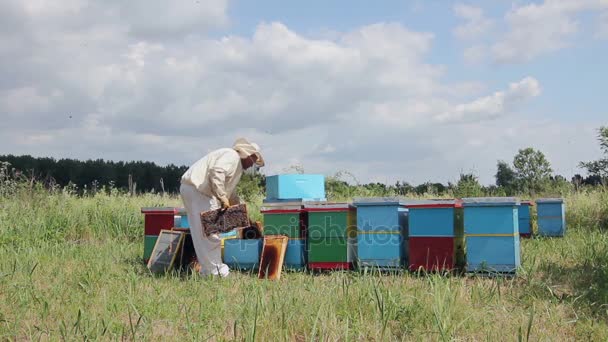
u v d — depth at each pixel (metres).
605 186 13.03
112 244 9.11
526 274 5.86
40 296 5.11
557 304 4.79
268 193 7.30
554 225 9.56
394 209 6.21
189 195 6.41
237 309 4.63
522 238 9.43
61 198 12.02
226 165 6.30
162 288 5.63
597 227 10.58
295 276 6.34
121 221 10.70
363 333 4.00
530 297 5.03
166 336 4.04
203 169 6.42
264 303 4.54
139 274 6.61
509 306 4.80
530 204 9.69
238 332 4.11
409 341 3.85
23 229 9.64
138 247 9.11
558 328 4.16
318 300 4.71
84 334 3.91
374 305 4.47
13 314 4.53
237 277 6.37
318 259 6.49
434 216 6.08
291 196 6.94
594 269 6.16
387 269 6.20
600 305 4.59
